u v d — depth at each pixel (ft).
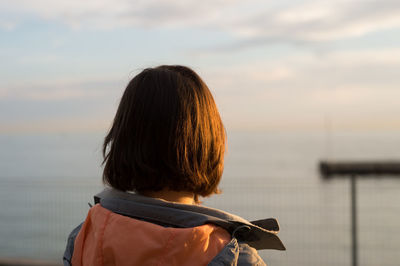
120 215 2.99
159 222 2.89
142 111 3.16
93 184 22.84
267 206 20.63
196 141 3.11
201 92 3.28
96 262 2.89
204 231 2.72
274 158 472.44
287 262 21.99
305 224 22.27
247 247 2.82
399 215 23.53
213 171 3.24
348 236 21.07
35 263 14.78
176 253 2.65
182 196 3.24
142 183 3.12
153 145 3.10
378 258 24.40
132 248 2.75
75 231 3.66
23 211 30.14
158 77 3.25
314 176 16.96
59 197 23.53
